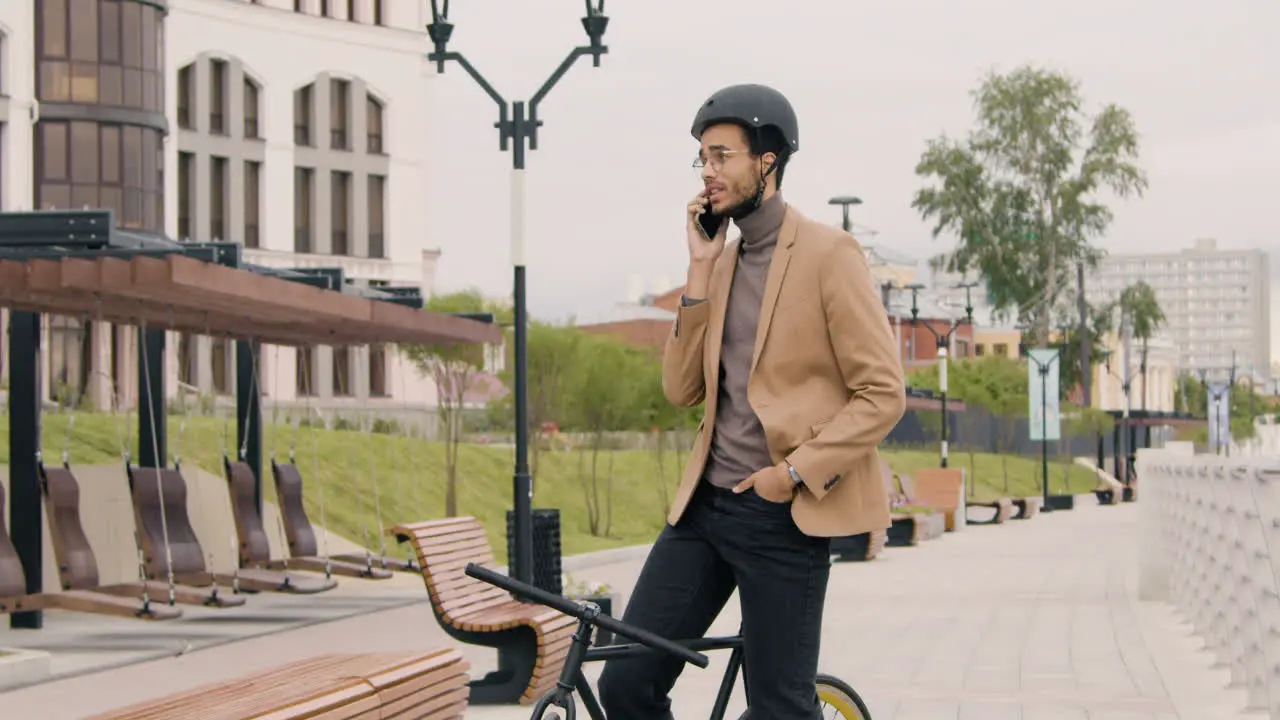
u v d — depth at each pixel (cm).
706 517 438
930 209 6062
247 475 1744
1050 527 3512
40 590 1357
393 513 2552
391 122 5266
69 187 3744
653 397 3184
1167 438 9512
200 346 4188
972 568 2181
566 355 3053
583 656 422
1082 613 1495
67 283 1228
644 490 3472
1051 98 6003
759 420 432
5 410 2255
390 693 515
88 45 3766
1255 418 14550
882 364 421
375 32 5212
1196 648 1195
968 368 5891
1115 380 11088
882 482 437
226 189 4794
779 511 428
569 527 3002
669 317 7938
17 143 3719
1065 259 6028
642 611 442
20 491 1362
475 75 1102
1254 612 868
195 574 1611
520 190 1089
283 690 477
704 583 443
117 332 3659
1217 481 1063
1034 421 4634
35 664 1061
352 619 1472
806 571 431
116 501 1766
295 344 1906
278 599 1620
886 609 1577
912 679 1048
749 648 437
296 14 4978
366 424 3875
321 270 1608
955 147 6091
